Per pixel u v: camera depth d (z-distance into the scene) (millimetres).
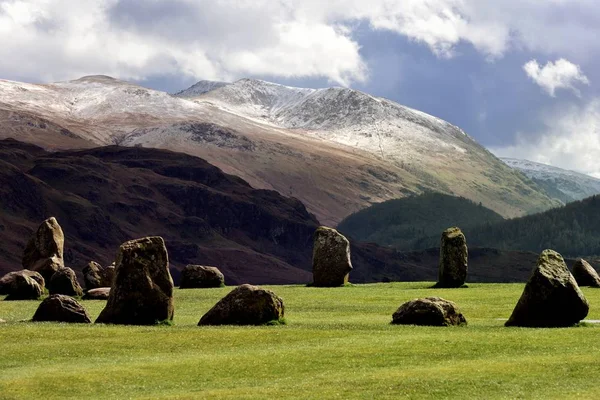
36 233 108812
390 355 48312
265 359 47875
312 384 42000
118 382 43250
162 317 60844
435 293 91312
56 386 42438
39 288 90562
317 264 107875
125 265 61094
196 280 108688
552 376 42375
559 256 59500
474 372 43531
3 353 50219
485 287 100125
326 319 67562
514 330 56062
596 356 46562
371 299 85875
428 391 40031
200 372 45188
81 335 55000
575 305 57938
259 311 60500
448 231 104188
